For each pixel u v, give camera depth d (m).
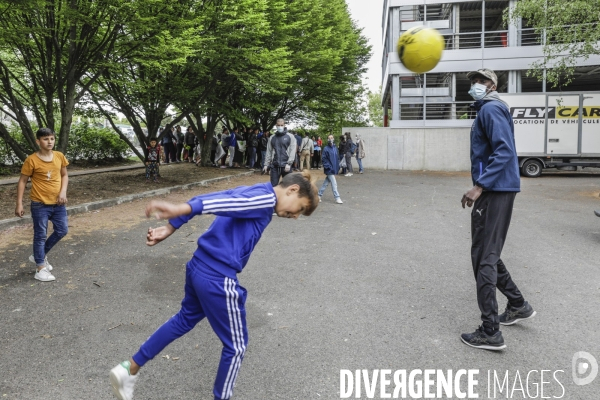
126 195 11.14
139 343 3.72
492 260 3.67
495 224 3.65
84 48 10.84
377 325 4.12
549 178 19.73
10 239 6.98
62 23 10.43
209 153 21.27
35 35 10.53
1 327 4.01
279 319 4.25
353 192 14.00
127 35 11.22
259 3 13.60
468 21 28.39
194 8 13.13
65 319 4.19
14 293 4.84
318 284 5.25
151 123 14.90
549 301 4.75
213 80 15.61
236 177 17.45
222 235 2.56
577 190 14.91
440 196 13.22
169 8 11.12
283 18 16.45
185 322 2.66
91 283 5.18
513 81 24.38
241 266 2.60
